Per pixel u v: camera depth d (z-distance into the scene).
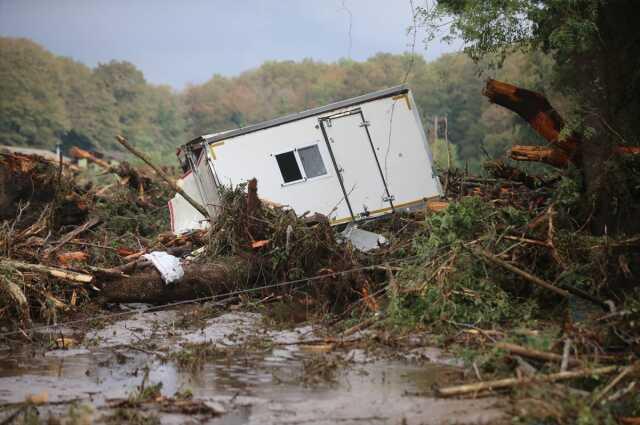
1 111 134.50
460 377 7.92
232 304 12.74
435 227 11.62
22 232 14.17
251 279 13.03
